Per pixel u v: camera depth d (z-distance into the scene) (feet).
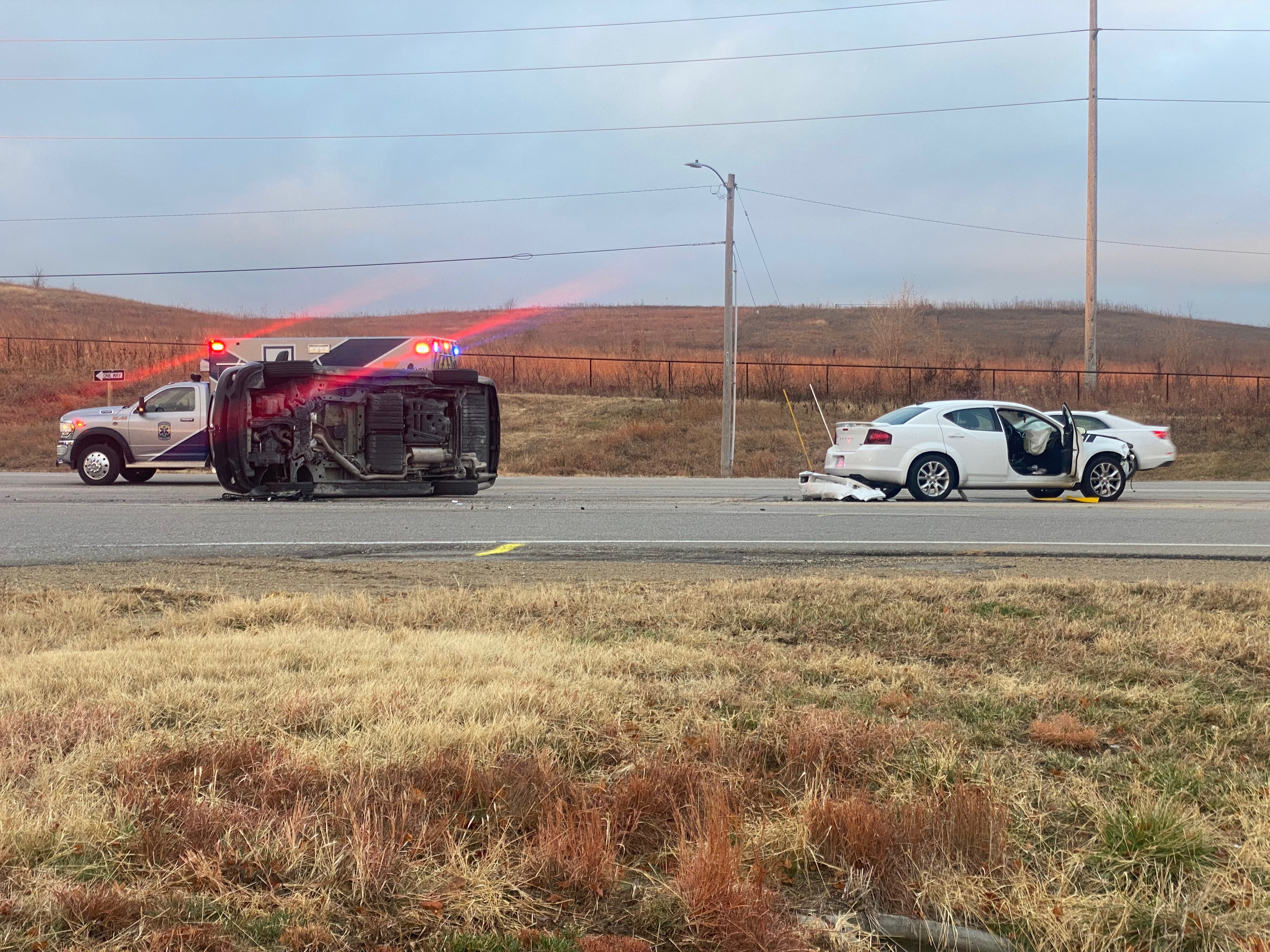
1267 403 120.67
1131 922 9.88
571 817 11.42
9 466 93.40
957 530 39.04
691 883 10.06
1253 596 23.84
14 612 21.74
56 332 187.73
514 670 17.11
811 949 9.36
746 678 17.43
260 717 14.69
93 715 14.38
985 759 13.70
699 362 137.90
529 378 135.03
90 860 10.43
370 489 54.13
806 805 11.78
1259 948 9.36
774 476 94.84
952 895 10.21
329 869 10.19
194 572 28.78
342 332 280.72
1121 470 54.60
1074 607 23.00
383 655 18.21
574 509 46.93
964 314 381.60
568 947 9.29
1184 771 13.30
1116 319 376.48
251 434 52.21
